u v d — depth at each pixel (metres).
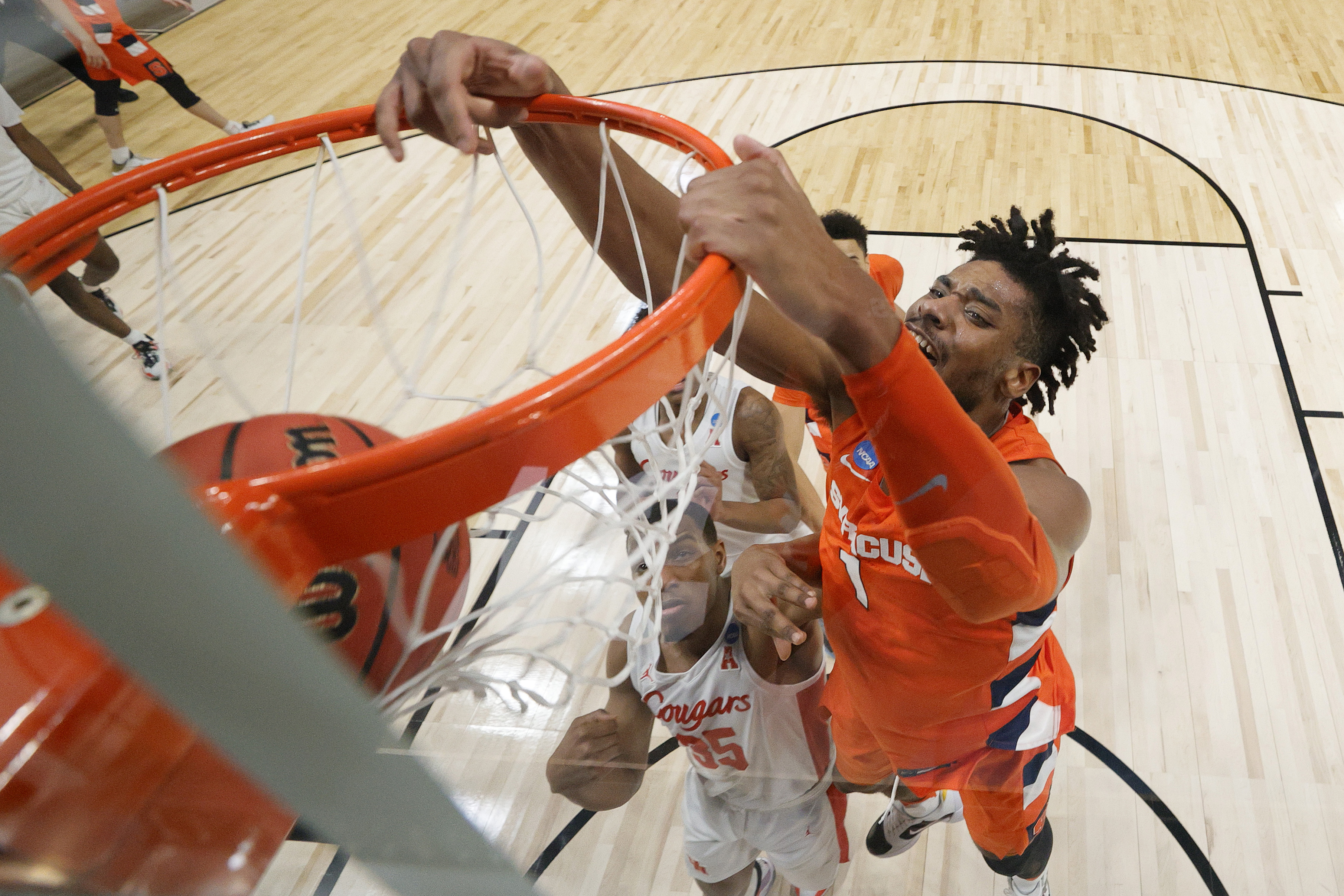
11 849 0.41
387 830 0.38
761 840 0.96
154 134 2.82
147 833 0.42
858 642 0.83
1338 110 3.32
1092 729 1.47
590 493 0.64
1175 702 1.52
